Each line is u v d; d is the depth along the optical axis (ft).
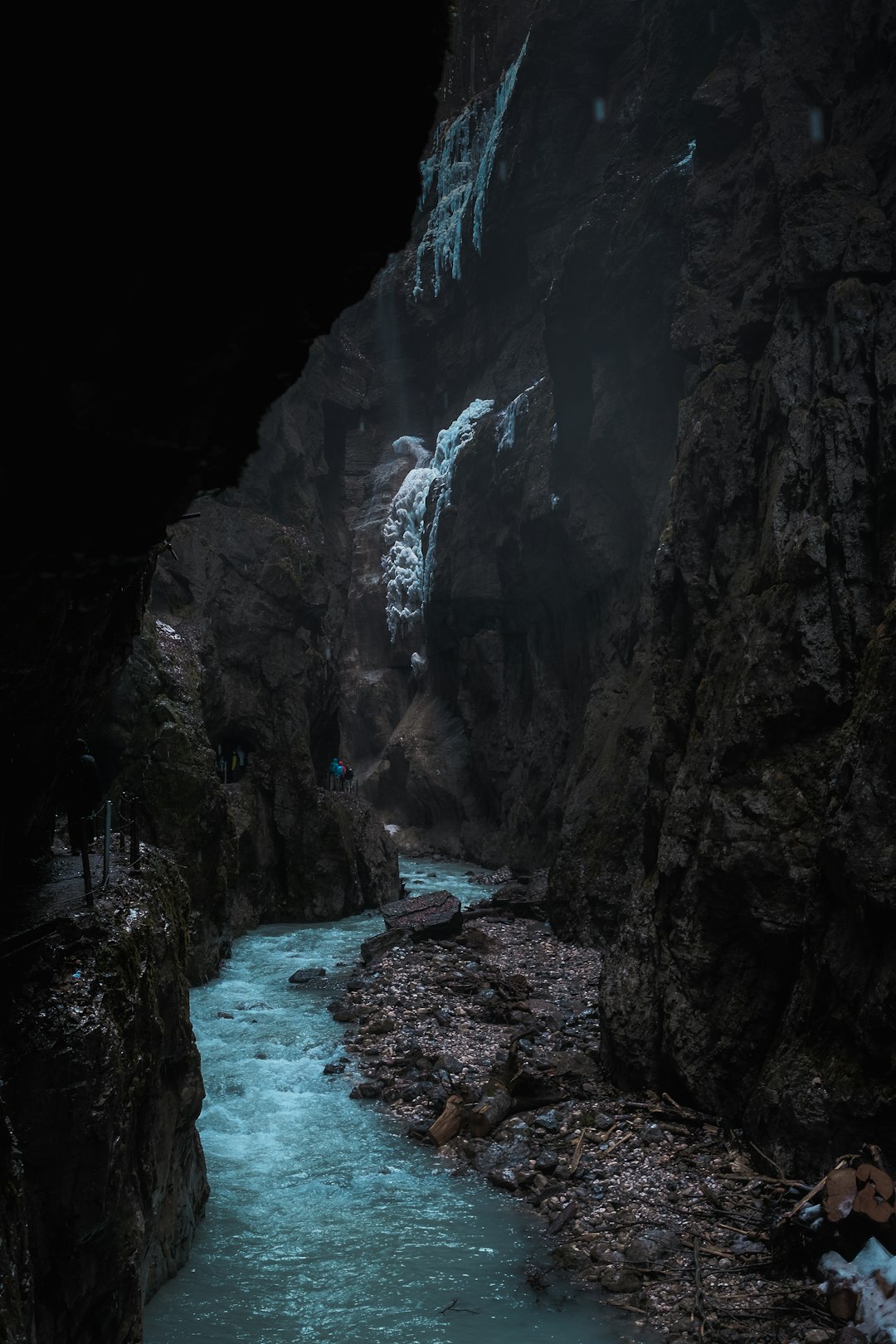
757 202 54.65
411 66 9.41
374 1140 39.37
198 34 8.00
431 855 118.01
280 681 90.27
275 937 78.02
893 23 48.70
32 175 7.77
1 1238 15.65
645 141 83.56
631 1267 29.07
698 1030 38.96
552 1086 43.32
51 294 8.26
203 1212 32.76
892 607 34.99
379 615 139.95
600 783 74.38
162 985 28.32
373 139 9.60
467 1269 29.43
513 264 125.70
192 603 86.07
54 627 16.65
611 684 86.99
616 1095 41.86
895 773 31.68
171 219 8.57
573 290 85.76
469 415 128.36
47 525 10.10
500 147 116.78
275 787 86.58
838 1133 31.09
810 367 45.21
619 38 102.99
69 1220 19.79
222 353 9.59
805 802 37.19
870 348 42.32
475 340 135.95
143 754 64.08
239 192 8.90
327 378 137.39
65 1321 19.86
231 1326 26.18
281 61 8.54
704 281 57.62
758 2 57.47
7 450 9.11
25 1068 19.66
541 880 81.76
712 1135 36.94
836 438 40.37
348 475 147.74
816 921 34.24
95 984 21.94
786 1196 31.17
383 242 10.40
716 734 41.45
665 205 77.15
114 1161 20.70
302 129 9.00
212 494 11.80
